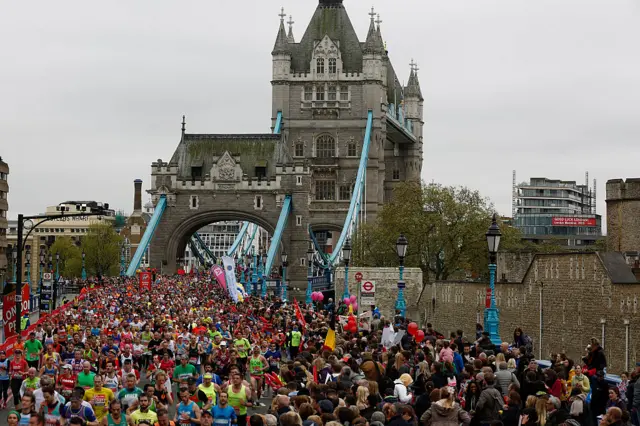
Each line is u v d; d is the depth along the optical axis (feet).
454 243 499.51
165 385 124.67
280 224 652.07
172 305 307.37
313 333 201.16
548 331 243.81
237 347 176.45
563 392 119.34
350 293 437.58
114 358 154.81
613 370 204.54
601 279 211.82
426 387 112.57
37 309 427.33
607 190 299.17
